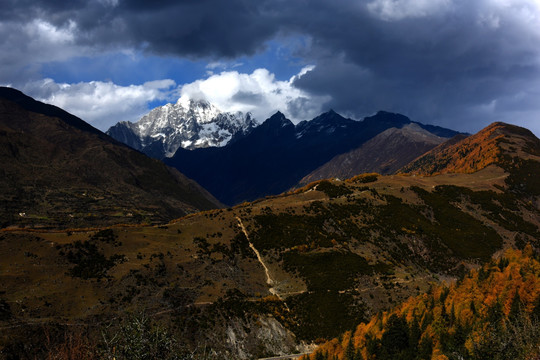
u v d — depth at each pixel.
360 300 135.12
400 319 96.25
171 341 30.36
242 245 157.50
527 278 97.88
